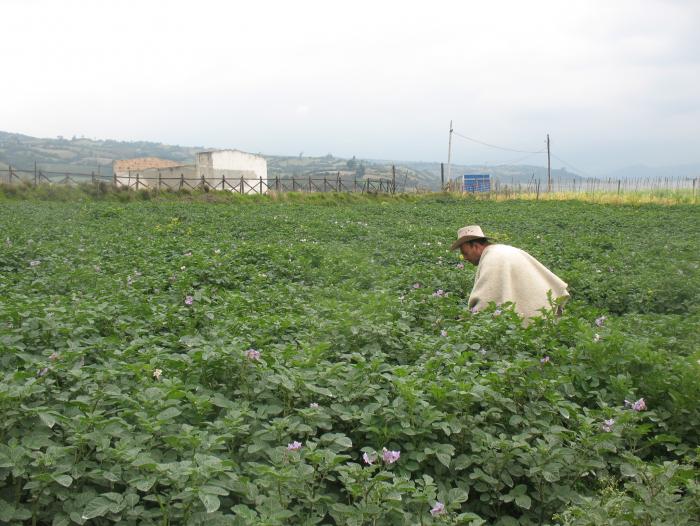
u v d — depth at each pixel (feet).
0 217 80.28
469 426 15.72
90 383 16.42
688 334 25.20
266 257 48.34
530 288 27.53
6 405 13.97
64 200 123.03
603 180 204.44
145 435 13.57
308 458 13.43
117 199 128.47
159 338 21.35
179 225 77.25
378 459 14.53
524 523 14.01
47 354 18.80
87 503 11.96
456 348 21.15
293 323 24.04
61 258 44.14
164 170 190.60
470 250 29.66
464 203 156.97
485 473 14.64
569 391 18.35
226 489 12.46
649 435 17.63
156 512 11.94
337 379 17.13
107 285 33.40
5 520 11.50
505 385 17.60
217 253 46.03
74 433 13.53
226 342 20.15
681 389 18.22
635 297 37.68
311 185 167.94
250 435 14.82
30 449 13.07
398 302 29.01
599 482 15.23
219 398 15.89
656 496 13.30
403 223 88.28
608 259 51.65
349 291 34.58
